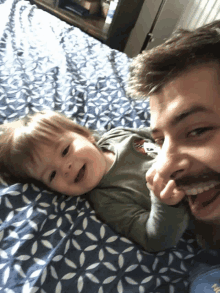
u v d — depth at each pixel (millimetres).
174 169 385
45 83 1067
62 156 704
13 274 489
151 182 549
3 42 1215
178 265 571
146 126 991
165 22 1933
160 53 392
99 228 614
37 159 707
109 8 1916
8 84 1003
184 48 365
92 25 1905
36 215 584
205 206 416
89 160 713
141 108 1035
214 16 1705
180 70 364
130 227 634
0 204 588
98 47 1374
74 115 967
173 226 553
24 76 1056
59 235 576
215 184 387
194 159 370
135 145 851
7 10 1475
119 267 547
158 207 568
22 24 1401
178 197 504
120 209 669
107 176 749
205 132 361
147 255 577
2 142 766
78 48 1326
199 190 402
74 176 690
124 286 521
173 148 386
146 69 408
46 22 1479
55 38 1351
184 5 1812
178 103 358
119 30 1984
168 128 383
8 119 884
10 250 521
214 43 353
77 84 1092
